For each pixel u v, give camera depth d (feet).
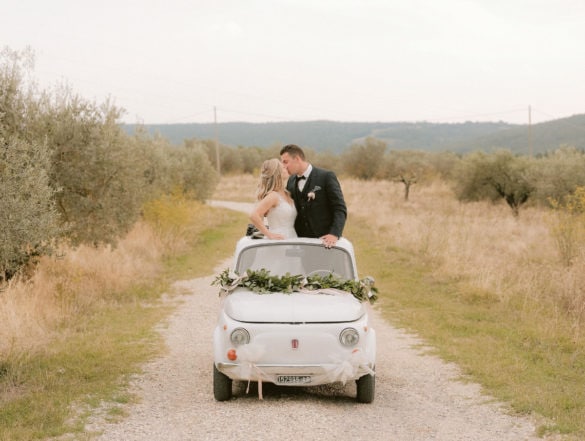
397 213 106.22
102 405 20.62
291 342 19.26
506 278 45.68
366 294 22.08
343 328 19.44
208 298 44.34
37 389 22.31
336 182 24.02
